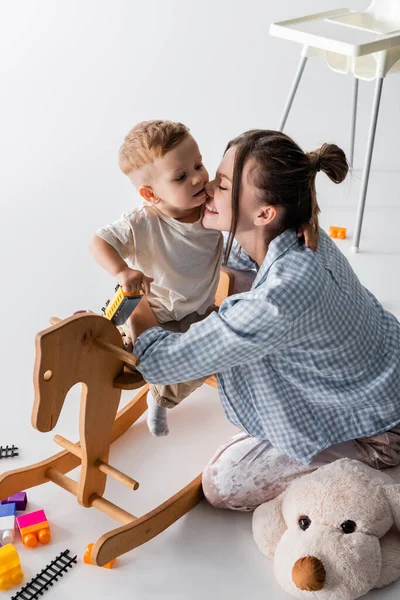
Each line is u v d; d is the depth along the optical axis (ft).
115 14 11.16
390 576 4.18
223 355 3.93
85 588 4.20
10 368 5.74
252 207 3.95
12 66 10.07
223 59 10.08
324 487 4.25
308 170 3.89
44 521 4.47
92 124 8.95
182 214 4.28
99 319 3.87
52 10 11.31
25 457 5.02
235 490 4.54
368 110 9.06
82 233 7.27
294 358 4.25
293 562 4.06
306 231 4.05
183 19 10.98
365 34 6.15
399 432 4.53
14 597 4.12
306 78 9.68
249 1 11.26
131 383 4.16
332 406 4.42
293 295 3.84
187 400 5.55
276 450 4.54
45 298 6.44
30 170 8.18
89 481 4.43
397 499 4.25
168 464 5.02
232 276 4.91
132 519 4.34
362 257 6.94
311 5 11.07
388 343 4.51
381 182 7.98
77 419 5.36
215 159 8.11
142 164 4.06
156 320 4.37
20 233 7.24
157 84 9.60
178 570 4.32
